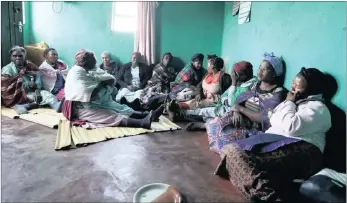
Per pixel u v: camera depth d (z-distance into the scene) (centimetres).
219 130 273
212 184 209
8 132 297
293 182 202
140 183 206
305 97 217
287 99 222
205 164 243
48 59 437
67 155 247
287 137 206
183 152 267
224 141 263
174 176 219
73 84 323
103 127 322
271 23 308
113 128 322
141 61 491
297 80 214
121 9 495
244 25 390
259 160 193
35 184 197
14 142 271
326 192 168
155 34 496
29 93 403
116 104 353
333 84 209
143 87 473
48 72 427
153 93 429
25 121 338
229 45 464
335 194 166
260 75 273
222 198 191
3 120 338
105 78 340
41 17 492
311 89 212
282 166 196
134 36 500
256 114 265
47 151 253
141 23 482
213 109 355
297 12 258
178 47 507
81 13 491
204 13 500
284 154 196
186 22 501
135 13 497
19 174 210
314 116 198
